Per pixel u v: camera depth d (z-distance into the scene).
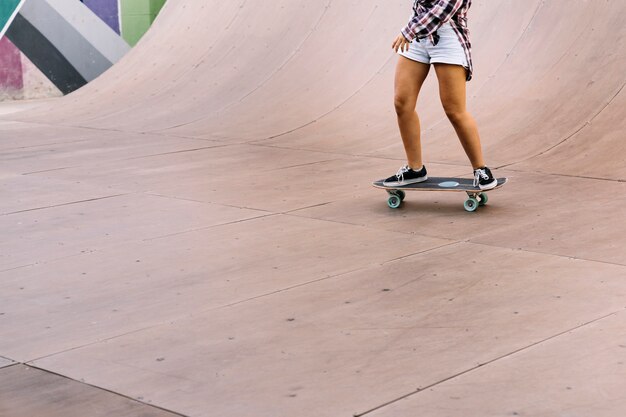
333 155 9.16
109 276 5.04
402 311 4.38
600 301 4.46
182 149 9.77
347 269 5.10
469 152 6.52
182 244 5.70
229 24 14.05
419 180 6.66
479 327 4.13
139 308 4.49
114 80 14.08
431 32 6.30
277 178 7.95
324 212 6.55
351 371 3.66
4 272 5.16
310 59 12.34
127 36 17.77
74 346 3.99
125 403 3.40
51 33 16.75
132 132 11.15
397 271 5.04
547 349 3.84
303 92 11.67
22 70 16.41
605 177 7.57
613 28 9.90
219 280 4.93
